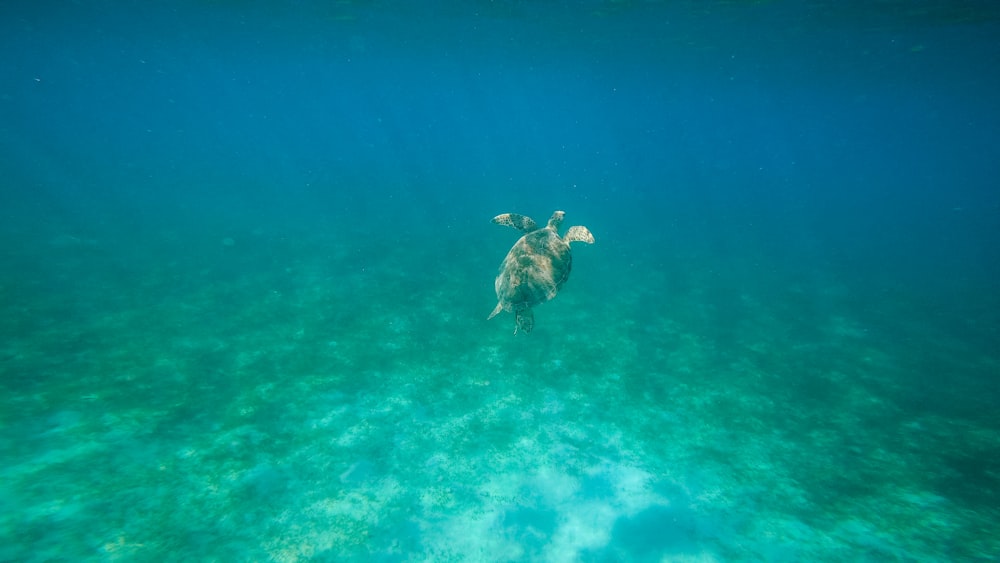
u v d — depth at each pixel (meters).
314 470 7.01
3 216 18.94
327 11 23.02
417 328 12.05
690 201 38.62
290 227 22.14
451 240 21.41
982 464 7.60
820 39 22.72
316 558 5.59
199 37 35.12
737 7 17.66
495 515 6.44
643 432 8.38
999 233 30.31
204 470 6.76
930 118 72.81
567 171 57.59
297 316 12.33
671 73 41.69
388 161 55.75
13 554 5.14
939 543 5.96
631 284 16.75
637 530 6.27
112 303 12.11
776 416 8.95
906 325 13.96
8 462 6.37
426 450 7.66
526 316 7.41
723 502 6.76
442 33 27.38
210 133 81.75
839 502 6.73
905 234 28.98
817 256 22.14
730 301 15.36
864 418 8.94
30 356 9.01
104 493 6.11
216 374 9.27
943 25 18.56
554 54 33.69
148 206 23.88
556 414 8.82
